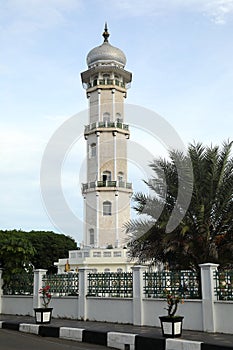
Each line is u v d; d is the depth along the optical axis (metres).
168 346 11.23
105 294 16.31
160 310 14.47
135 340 11.82
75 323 15.45
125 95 40.56
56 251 53.53
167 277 14.81
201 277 13.50
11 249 19.80
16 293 19.58
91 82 39.94
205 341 11.02
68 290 17.47
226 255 16.53
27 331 14.91
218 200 16.62
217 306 13.02
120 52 41.53
